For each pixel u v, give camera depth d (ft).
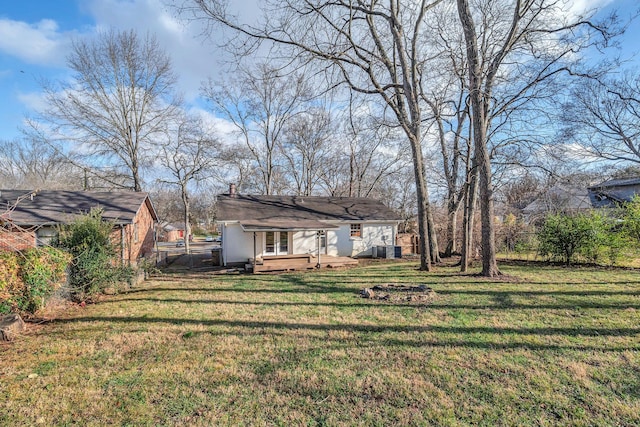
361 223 63.93
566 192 68.80
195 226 185.68
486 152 33.09
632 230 38.32
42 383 12.05
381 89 39.65
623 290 25.17
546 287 26.96
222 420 9.59
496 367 12.58
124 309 23.08
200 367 13.19
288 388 11.39
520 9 34.71
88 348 15.51
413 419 9.43
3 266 18.53
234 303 24.36
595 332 16.08
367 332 17.03
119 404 10.55
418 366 12.87
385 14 38.65
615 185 86.69
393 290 26.99
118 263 31.35
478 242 57.57
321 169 102.89
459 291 26.43
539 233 45.39
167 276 40.70
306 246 57.67
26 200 45.42
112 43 73.26
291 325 18.53
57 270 22.59
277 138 99.76
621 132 60.95
